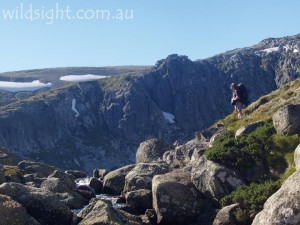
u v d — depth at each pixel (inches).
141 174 1430.9
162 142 2052.2
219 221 1040.8
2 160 1985.7
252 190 1092.5
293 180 832.9
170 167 1517.0
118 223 1000.9
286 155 1230.3
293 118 1293.1
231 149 1269.7
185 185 1202.0
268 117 1594.5
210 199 1206.3
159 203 1160.2
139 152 2068.2
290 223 783.7
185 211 1147.3
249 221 1015.0
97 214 1042.7
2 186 1093.8
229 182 1182.9
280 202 811.4
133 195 1272.1
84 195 1464.1
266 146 1283.2
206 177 1232.2
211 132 1861.5
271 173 1204.5
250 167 1229.1
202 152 1453.0
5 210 959.6
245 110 1953.7
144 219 1177.4
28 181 1529.3
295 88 1852.9
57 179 1434.5
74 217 1088.2
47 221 1062.4
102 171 1972.2
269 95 1979.6
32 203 1070.4
